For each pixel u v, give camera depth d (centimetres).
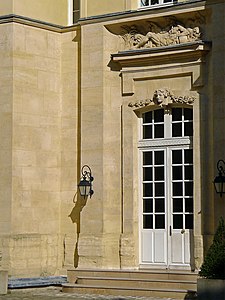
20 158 2366
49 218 2417
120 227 2355
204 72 2248
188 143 2291
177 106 2316
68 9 2520
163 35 2323
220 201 2178
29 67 2406
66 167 2445
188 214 2280
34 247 2369
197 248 2214
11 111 2359
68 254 2403
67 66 2470
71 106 2455
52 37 2470
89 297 2130
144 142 2359
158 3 2381
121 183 2364
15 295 2188
